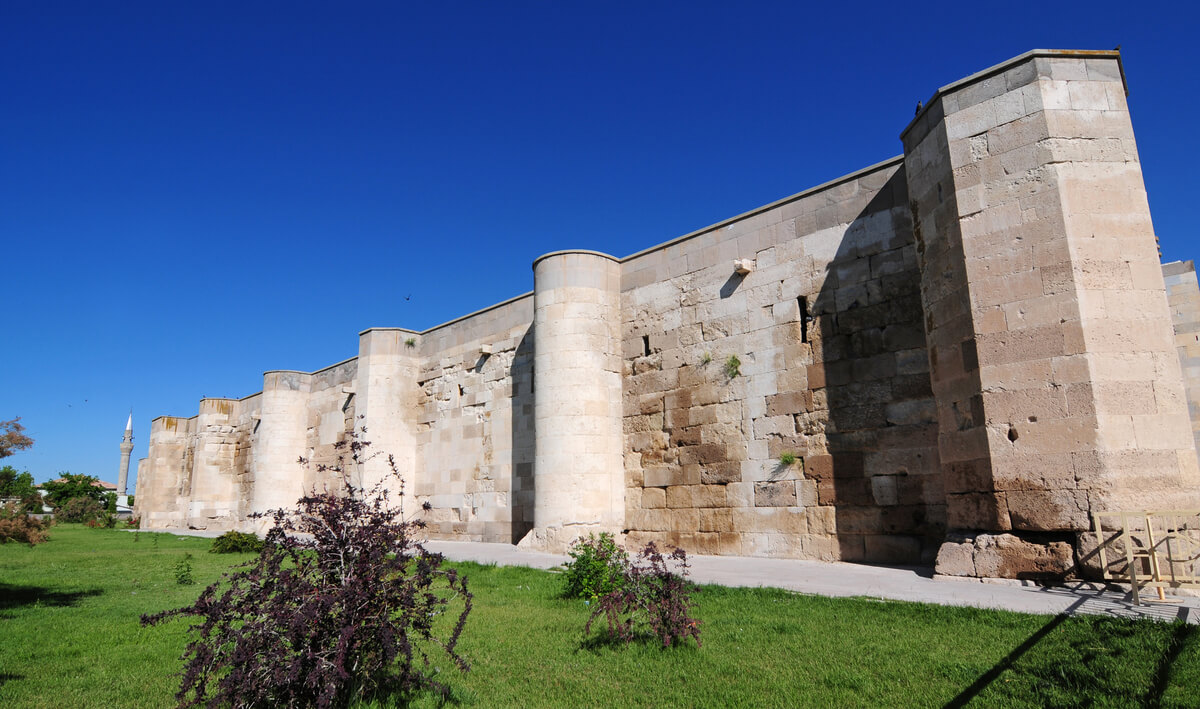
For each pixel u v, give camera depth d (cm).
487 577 1227
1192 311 1888
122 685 629
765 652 655
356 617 499
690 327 1666
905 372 1288
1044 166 1026
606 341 1781
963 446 1088
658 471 1666
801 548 1380
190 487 3978
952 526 1096
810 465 1395
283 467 3031
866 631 709
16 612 1007
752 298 1554
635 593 732
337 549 523
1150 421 938
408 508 2422
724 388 1570
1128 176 1017
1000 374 1031
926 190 1215
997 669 558
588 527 1633
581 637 764
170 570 1577
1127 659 561
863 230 1390
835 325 1404
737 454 1520
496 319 2247
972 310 1073
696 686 570
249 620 496
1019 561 970
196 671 482
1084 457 938
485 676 628
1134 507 907
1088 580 911
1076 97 1046
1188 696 480
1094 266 984
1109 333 963
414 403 2519
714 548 1520
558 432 1688
